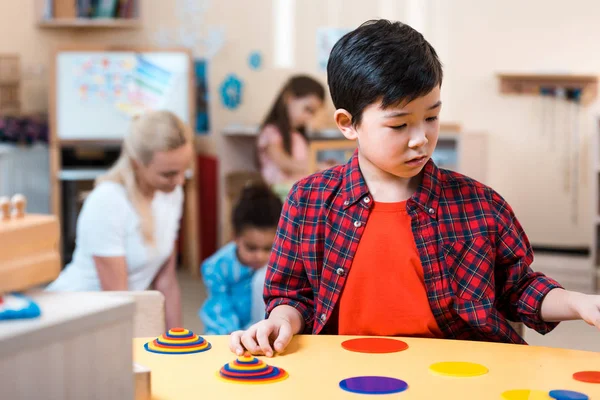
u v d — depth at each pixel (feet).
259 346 3.40
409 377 3.09
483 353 3.41
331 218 4.09
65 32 15.79
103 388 2.36
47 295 2.51
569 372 3.15
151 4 15.89
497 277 4.12
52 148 14.43
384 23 3.85
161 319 4.27
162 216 6.61
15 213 2.58
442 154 14.06
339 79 3.83
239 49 15.79
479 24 15.14
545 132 15.03
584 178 14.97
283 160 14.43
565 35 14.88
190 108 14.78
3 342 2.08
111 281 6.27
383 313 3.97
